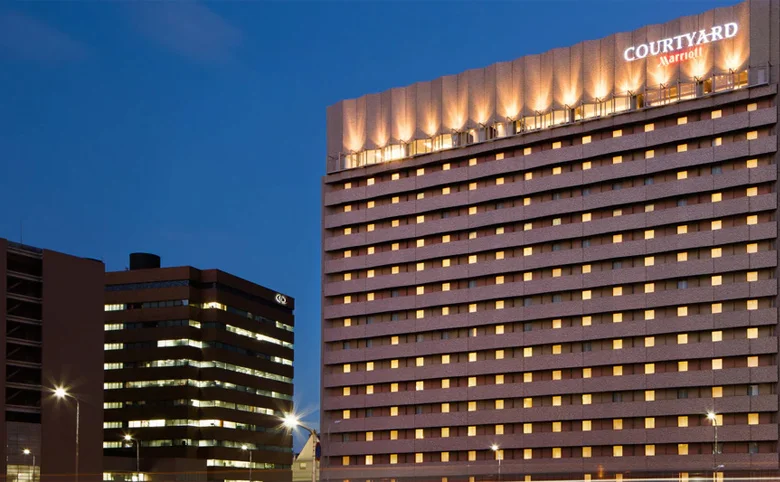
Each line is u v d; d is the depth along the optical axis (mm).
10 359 151750
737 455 146375
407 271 179500
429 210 177875
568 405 161250
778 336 146250
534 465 163000
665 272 154875
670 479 150750
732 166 152750
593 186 163375
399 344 178125
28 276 155125
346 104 191125
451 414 171250
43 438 152125
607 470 156375
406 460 174625
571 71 168375
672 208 155750
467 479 168000
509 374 167500
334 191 189375
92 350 164250
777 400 145125
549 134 168000
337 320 185250
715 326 150375
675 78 158875
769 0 153375
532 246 167750
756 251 149250
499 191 171125
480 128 175375
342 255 187125
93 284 166625
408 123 183625
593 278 160875
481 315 170250
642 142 159250
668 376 153000
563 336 162625
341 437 181250
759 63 152500
